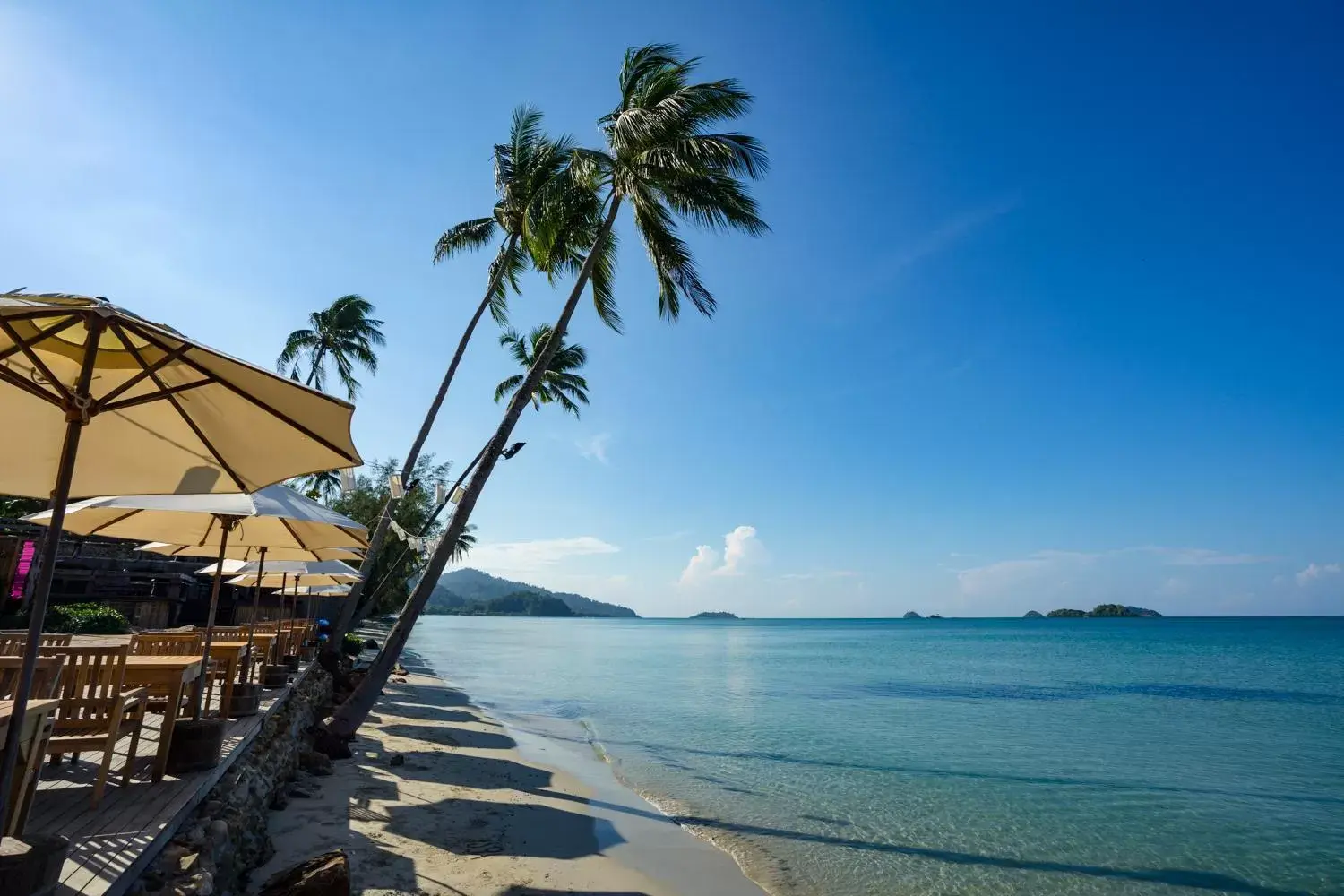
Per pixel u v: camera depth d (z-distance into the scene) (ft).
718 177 46.88
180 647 27.25
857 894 26.27
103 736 16.38
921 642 307.58
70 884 11.71
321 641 76.84
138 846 13.69
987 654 207.72
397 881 21.61
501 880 23.07
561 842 28.19
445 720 58.54
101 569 65.82
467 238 71.87
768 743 58.34
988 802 40.98
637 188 46.52
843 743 59.16
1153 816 38.78
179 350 9.69
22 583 45.14
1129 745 61.05
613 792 38.60
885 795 42.01
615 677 119.96
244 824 20.10
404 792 32.50
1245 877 29.89
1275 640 298.56
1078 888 28.09
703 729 64.59
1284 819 38.52
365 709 39.42
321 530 27.71
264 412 11.28
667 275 51.37
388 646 40.68
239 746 23.58
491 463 43.60
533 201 53.06
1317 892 28.43
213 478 12.28
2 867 9.46
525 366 92.58
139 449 12.11
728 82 46.68
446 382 67.26
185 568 77.25
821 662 168.14
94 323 8.93
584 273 47.39
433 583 42.09
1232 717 78.95
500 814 30.96
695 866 27.53
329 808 28.02
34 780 12.66
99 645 18.61
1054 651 221.66
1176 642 290.35
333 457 11.93
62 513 9.03
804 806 38.63
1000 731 67.05
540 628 606.55
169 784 17.98
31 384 8.91
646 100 49.01
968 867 29.86
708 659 180.04
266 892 16.67
